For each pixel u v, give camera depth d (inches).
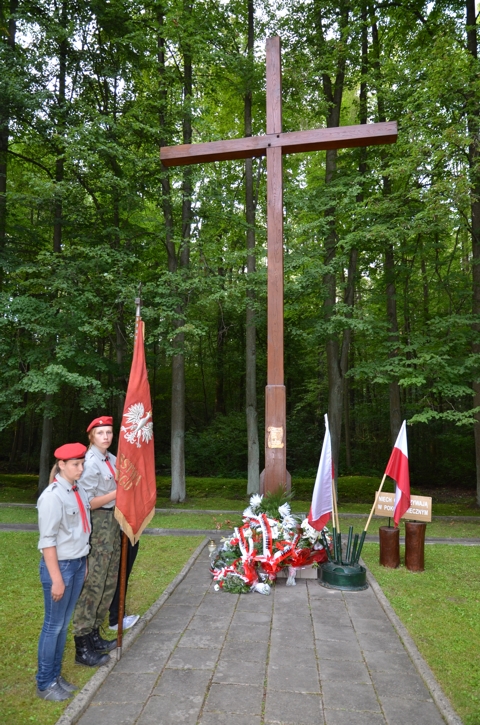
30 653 161.3
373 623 186.2
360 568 229.9
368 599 212.8
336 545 236.8
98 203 526.6
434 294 589.0
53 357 454.0
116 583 167.8
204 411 928.3
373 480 643.5
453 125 389.1
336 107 537.6
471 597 218.2
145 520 166.9
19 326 444.1
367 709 128.9
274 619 189.0
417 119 403.9
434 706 131.1
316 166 632.4
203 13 512.4
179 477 509.7
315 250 453.1
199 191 487.2
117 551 168.1
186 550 293.4
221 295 427.5
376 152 471.8
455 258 568.1
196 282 431.8
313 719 123.9
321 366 788.0
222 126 633.6
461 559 282.7
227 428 759.7
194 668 149.8
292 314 572.7
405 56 520.4
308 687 139.1
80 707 126.6
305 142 264.5
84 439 833.5
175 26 463.5
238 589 218.5
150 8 512.4
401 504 256.7
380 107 498.9
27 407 461.7
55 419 817.5
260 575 225.5
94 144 427.8
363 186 479.2
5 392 429.4
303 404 781.9
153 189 533.3
